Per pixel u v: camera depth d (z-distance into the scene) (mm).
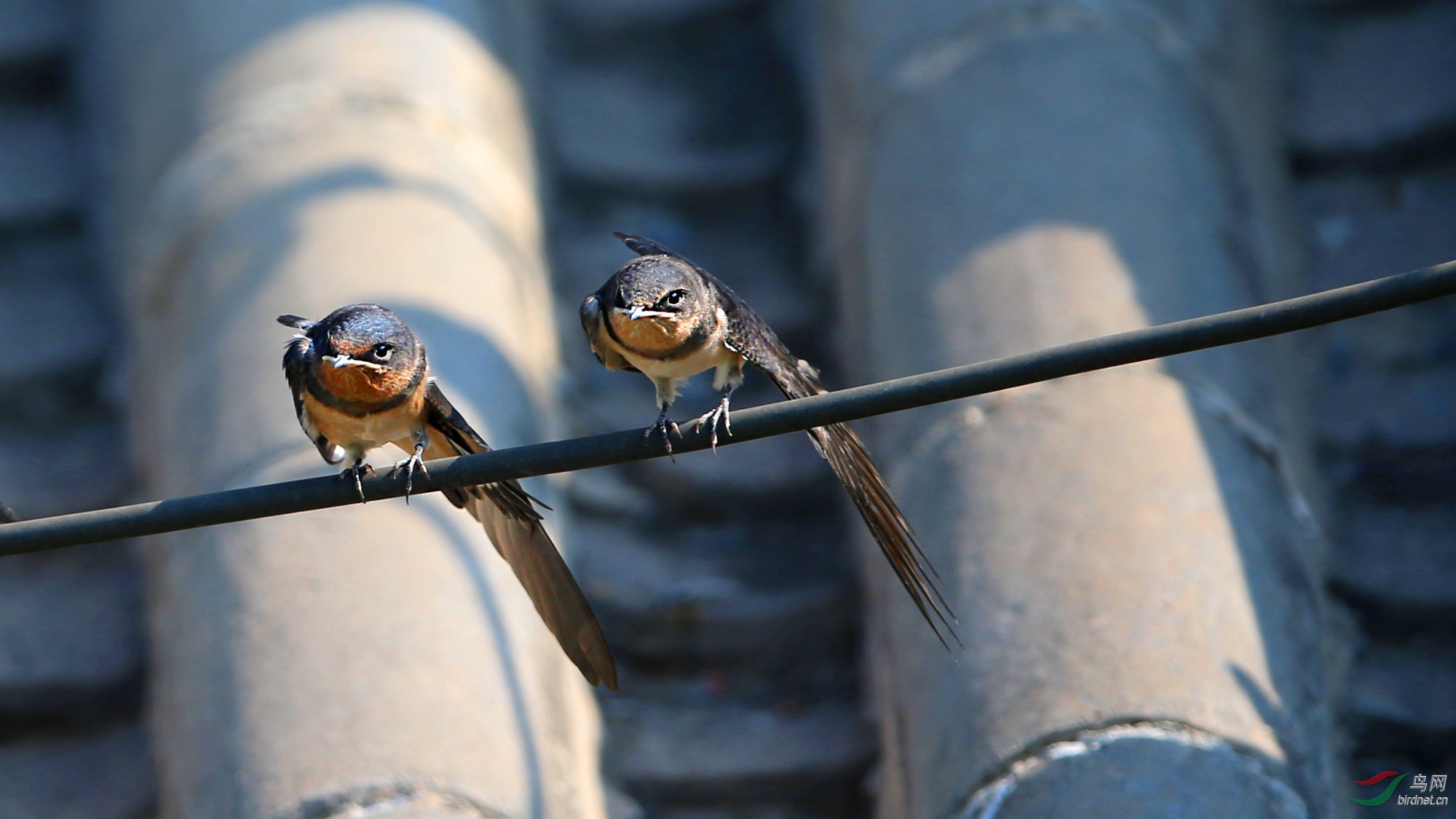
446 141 15586
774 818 12039
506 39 18891
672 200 18859
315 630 10547
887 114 15875
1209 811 8875
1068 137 14062
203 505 7188
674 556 14258
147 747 12625
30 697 13180
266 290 13430
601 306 8016
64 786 12422
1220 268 13031
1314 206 16688
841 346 15859
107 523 7164
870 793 11898
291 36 16672
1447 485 13586
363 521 11328
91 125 19344
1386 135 17188
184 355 13562
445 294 13336
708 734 12609
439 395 7676
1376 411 14352
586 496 14711
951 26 16234
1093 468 11062
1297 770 9352
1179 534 10523
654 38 21453
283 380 12461
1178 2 16609
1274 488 11555
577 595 7645
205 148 15648
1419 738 11609
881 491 7691
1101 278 12555
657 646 13375
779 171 19141
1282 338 14164
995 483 11273
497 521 7766
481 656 10609
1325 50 18547
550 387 14555
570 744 11000
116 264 17125
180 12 17828
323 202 14250
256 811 9539
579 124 19828
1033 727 9609
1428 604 12508
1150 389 11719
